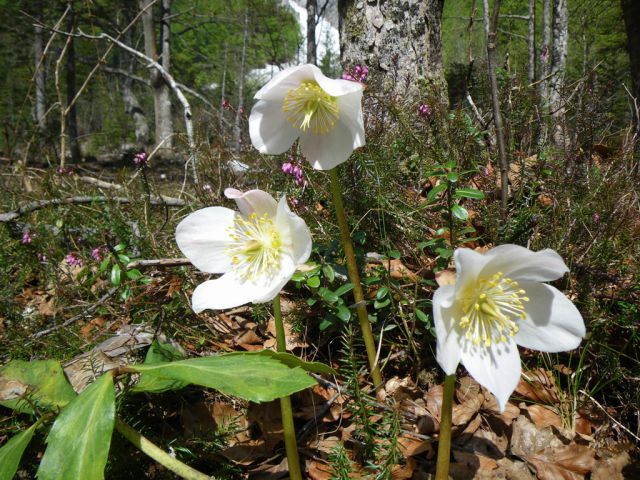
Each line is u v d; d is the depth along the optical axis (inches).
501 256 7.2
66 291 17.5
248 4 125.9
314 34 66.4
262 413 11.6
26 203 26.4
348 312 11.7
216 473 9.9
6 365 10.8
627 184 15.0
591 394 11.6
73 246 23.3
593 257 13.1
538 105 19.6
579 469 10.4
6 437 10.8
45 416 8.9
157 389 9.6
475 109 20.4
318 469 10.4
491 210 14.8
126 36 131.6
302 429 11.2
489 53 14.1
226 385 7.4
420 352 12.8
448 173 12.3
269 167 19.4
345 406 11.5
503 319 7.6
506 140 17.4
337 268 12.6
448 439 8.0
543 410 11.7
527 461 10.6
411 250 14.7
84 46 110.0
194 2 139.3
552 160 16.2
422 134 18.0
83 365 11.3
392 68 22.0
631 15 51.0
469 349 7.5
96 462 7.1
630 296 12.0
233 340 14.6
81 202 24.0
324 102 9.6
